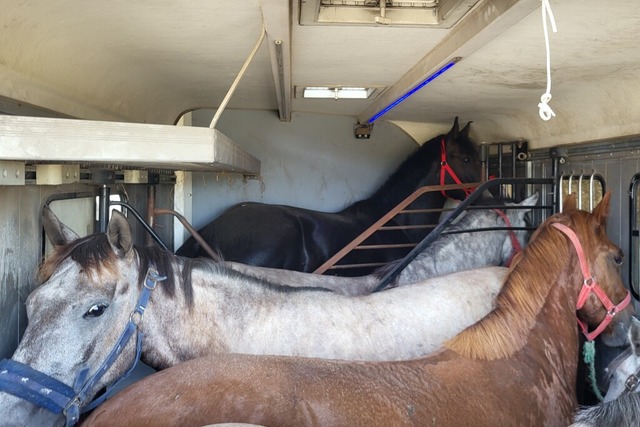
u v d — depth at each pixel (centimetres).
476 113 372
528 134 357
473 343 159
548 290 182
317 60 233
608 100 259
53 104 191
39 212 191
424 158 414
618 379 190
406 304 191
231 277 180
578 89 264
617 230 261
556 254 188
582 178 287
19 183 150
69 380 146
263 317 177
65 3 146
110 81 236
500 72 241
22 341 144
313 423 118
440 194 412
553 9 157
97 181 239
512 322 170
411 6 172
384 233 409
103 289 152
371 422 123
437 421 132
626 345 213
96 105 236
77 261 150
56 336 144
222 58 230
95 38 184
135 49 208
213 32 186
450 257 284
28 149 126
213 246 359
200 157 137
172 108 367
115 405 116
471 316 196
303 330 177
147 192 349
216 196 428
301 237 382
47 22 154
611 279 203
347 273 390
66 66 188
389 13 172
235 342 174
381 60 233
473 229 271
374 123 450
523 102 315
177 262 175
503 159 388
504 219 298
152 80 274
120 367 159
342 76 270
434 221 416
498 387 151
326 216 399
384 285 248
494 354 161
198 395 117
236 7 158
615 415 127
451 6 156
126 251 157
